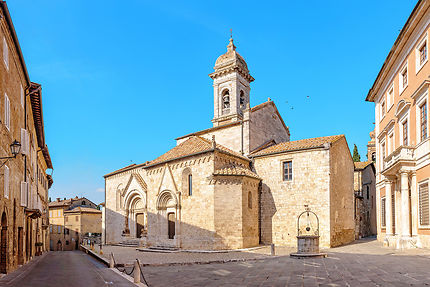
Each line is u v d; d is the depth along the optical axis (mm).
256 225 35281
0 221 16469
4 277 16406
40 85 25797
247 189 34438
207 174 33500
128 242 44469
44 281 15484
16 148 16500
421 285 11961
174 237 34719
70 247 83062
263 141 43875
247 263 22141
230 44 50719
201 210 33344
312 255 22453
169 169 36500
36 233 39875
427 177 23531
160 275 18234
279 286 13328
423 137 24891
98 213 86375
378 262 18453
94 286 14523
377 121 38406
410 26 25984
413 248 24625
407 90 28016
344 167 38875
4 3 15625
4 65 17328
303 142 38500
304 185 35031
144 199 43156
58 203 94812
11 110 19453
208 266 21656
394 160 27734
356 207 44969
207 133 45062
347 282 13336
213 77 50812
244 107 50219
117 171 51188
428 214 23656
